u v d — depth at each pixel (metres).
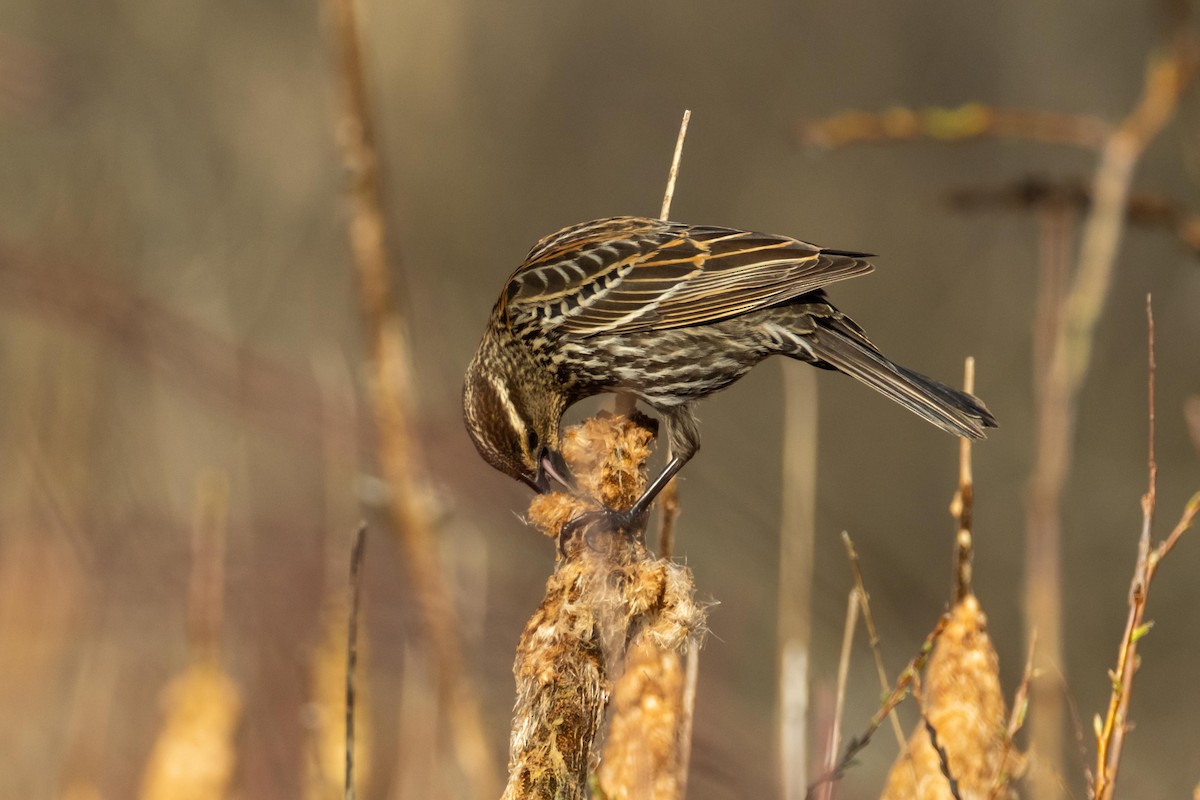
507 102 23.38
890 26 23.48
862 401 20.72
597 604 6.15
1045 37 22.36
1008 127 10.41
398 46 22.30
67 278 11.53
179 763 8.99
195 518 11.19
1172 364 19.61
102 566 12.16
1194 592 18.02
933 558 19.61
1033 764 6.89
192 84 20.98
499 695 10.61
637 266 9.11
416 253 22.14
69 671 11.88
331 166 20.73
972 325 21.62
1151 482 6.08
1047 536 9.12
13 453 12.47
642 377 9.18
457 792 9.90
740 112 23.73
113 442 13.19
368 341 10.12
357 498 10.48
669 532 7.06
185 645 12.00
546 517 6.82
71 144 17.92
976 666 6.33
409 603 10.11
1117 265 19.98
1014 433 20.27
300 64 21.44
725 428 20.11
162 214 18.66
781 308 9.04
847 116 10.69
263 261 18.48
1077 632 18.00
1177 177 18.89
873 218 22.69
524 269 9.45
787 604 7.49
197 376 11.03
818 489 20.27
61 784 11.12
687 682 6.45
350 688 6.39
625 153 23.62
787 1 23.83
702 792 10.36
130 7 20.98
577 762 6.03
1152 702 17.08
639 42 23.83
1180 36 10.33
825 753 6.39
